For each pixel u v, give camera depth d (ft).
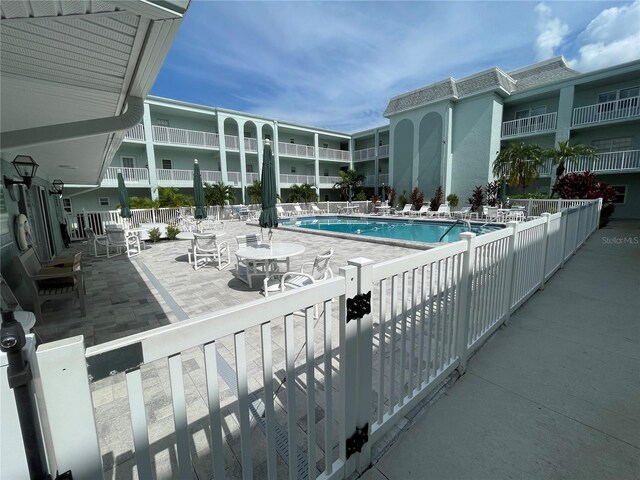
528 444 5.67
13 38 6.08
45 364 2.35
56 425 2.46
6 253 14.25
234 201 66.69
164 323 12.25
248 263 16.55
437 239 38.75
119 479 5.35
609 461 5.26
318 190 83.61
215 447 3.48
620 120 45.32
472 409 6.60
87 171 27.09
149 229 33.94
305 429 6.27
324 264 12.89
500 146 60.39
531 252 12.42
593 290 13.66
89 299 15.10
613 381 7.40
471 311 8.29
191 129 66.44
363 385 5.10
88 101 10.07
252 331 10.93
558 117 51.62
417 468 5.28
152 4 4.19
